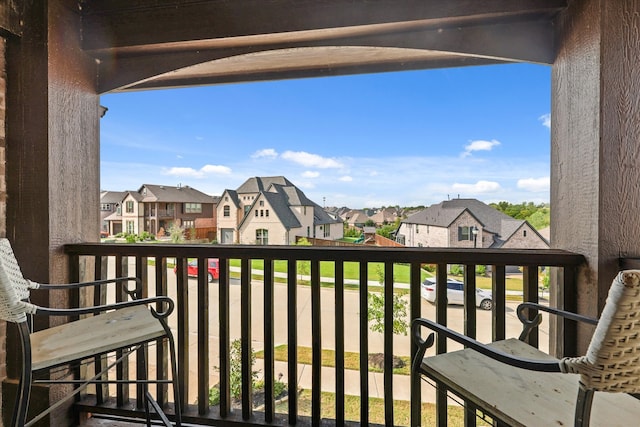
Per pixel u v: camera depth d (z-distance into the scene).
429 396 1.94
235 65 2.03
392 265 1.45
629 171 1.26
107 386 1.72
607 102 1.27
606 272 1.26
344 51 1.83
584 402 0.65
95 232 1.88
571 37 1.45
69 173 1.72
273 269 1.54
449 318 1.61
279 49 1.79
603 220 1.26
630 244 1.25
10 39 1.62
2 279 0.93
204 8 1.73
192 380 2.39
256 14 1.69
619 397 0.89
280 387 2.05
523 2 1.52
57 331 1.25
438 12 1.56
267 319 1.54
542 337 1.82
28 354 0.98
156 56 1.88
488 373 1.00
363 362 1.49
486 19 1.59
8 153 1.63
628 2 1.26
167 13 1.75
